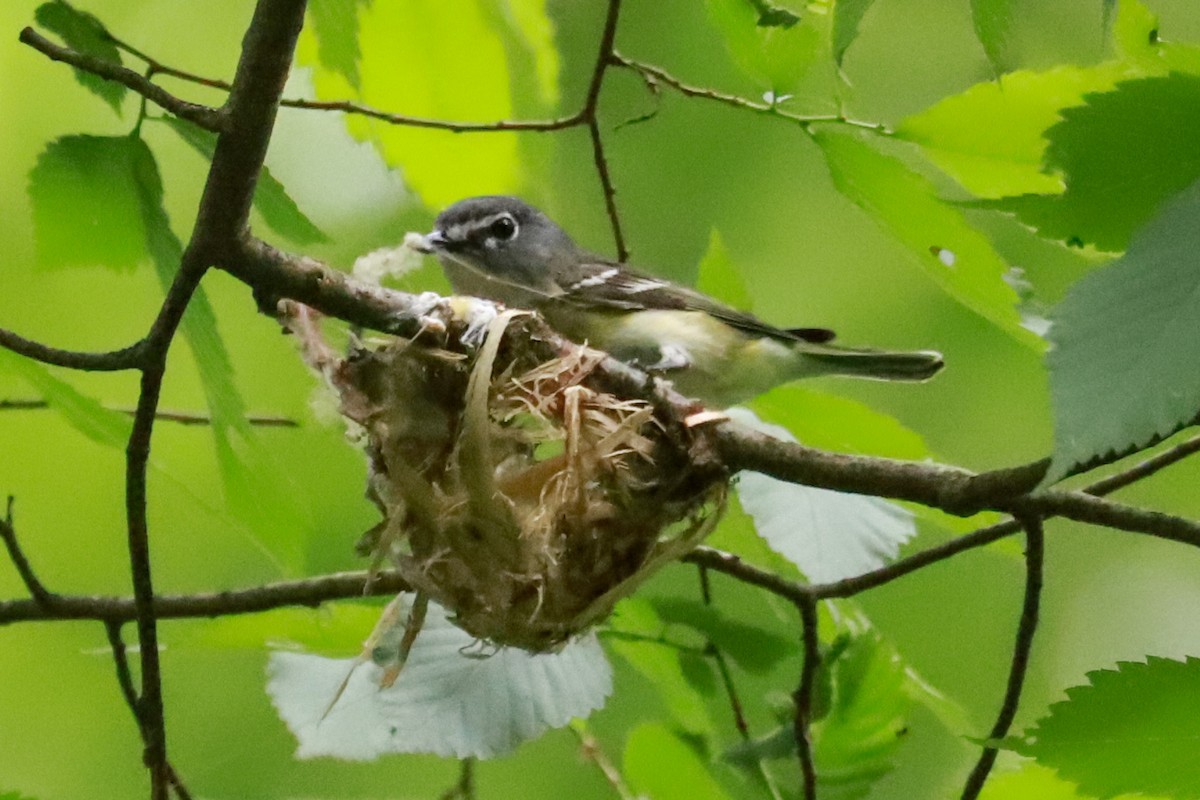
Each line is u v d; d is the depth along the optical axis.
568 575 6.16
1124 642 12.67
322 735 6.75
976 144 5.60
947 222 5.86
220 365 6.32
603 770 7.91
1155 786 4.98
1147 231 3.23
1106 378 3.07
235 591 7.54
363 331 6.97
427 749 6.70
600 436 6.33
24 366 6.44
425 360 6.41
